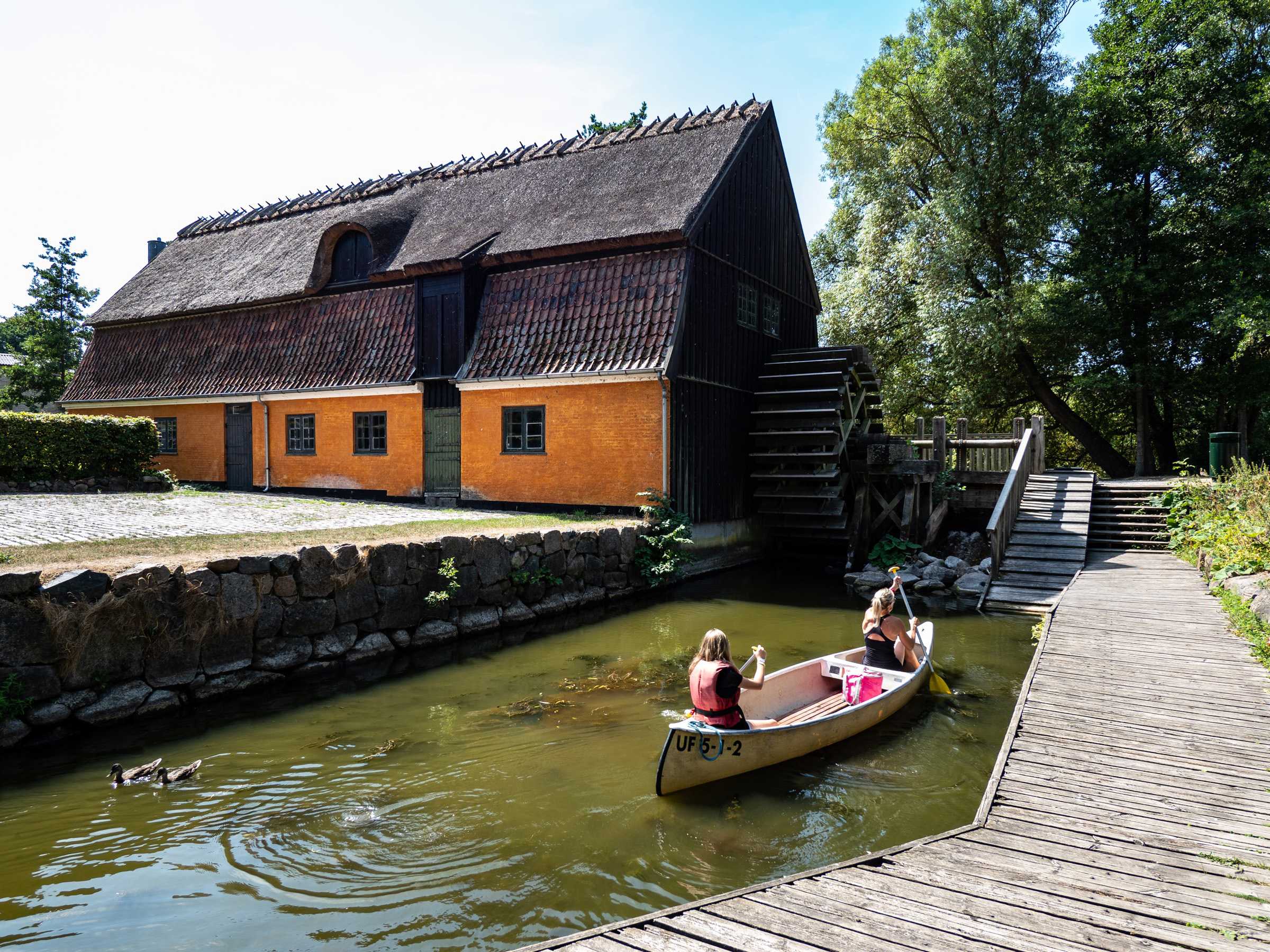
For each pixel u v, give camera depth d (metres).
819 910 3.61
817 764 6.28
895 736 6.91
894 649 7.93
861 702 6.88
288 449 20.00
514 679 8.70
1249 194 22.00
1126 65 23.75
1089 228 23.75
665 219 15.34
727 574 16.39
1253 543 10.54
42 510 13.19
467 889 4.41
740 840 5.00
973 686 8.38
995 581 13.27
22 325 33.38
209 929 4.02
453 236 18.11
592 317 15.73
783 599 13.55
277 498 17.77
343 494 19.03
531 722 7.26
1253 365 21.92
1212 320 21.08
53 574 7.17
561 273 16.45
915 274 24.61
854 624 11.52
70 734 6.96
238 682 8.23
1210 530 12.29
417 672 9.02
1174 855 4.09
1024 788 4.98
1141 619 9.53
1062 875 3.90
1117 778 5.11
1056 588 12.75
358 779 5.97
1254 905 3.55
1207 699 6.62
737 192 17.44
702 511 15.99
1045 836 4.35
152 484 18.70
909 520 16.28
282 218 23.92
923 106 24.30
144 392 22.08
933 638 9.86
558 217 17.02
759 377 18.50
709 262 16.23
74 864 4.71
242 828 5.17
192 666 7.94
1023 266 24.81
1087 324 23.05
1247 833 4.32
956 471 16.94
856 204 27.56
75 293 33.72
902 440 17.16
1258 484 11.81
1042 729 5.99
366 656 9.46
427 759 6.37
